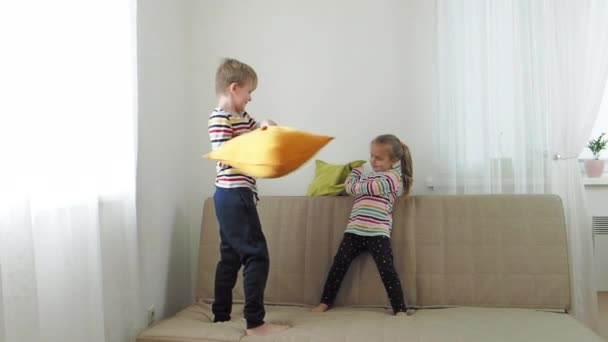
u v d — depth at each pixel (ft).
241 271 6.95
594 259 7.59
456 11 7.37
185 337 5.19
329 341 4.94
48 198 4.44
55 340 4.56
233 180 5.82
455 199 6.86
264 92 8.24
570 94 6.99
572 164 7.06
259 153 4.74
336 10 8.05
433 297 6.47
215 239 7.17
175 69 7.75
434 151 7.56
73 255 4.81
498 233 6.55
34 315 4.02
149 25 6.82
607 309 7.55
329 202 7.13
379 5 7.93
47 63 4.37
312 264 6.89
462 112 7.37
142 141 6.60
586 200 7.11
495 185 7.32
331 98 8.07
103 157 5.40
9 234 3.86
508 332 5.08
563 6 6.99
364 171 7.93
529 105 7.16
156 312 6.92
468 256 6.53
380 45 7.92
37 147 4.26
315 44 8.11
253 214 5.84
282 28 8.19
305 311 6.40
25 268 3.96
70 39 4.69
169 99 7.50
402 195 6.98
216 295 6.08
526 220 6.55
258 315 5.39
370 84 7.95
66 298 4.69
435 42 7.48
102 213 5.47
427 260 6.61
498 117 7.29
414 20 7.81
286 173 4.78
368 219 6.63
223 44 8.34
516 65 7.20
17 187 3.91
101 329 5.03
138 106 6.47
